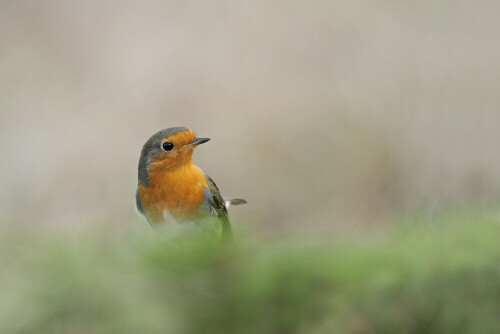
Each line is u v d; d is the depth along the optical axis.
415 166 20.42
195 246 3.93
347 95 21.67
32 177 19.73
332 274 3.85
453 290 3.88
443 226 4.09
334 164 20.67
